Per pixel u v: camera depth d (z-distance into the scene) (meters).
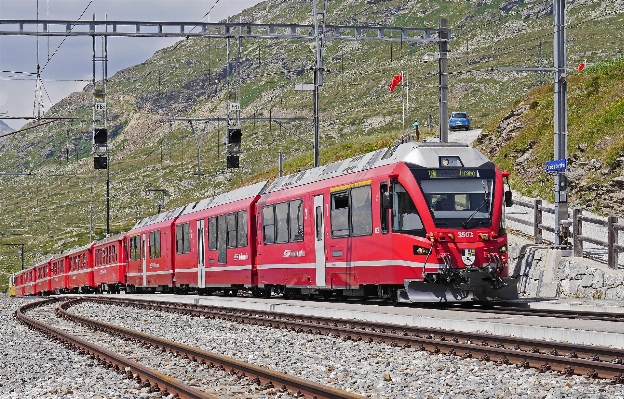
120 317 30.66
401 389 12.23
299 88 38.50
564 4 30.16
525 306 24.61
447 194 23.86
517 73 183.75
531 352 13.98
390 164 24.80
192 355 16.81
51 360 17.92
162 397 12.51
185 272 41.75
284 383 12.62
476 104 168.88
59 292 76.38
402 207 24.02
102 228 128.62
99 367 16.28
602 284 26.52
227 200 37.38
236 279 35.31
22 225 156.75
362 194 25.66
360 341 18.45
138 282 49.88
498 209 24.09
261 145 157.88
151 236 47.34
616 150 41.28
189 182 138.75
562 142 30.27
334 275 27.47
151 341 19.80
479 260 23.50
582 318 19.75
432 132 83.00
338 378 13.54
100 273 59.72
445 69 35.31
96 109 39.34
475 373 13.38
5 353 19.98
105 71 39.09
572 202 42.28
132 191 149.00
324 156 81.06
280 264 31.44
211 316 27.52
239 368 14.28
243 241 34.47
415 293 23.67
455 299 23.67
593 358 13.55
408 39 35.25
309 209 29.17
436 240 23.36
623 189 38.88
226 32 34.06
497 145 56.84
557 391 11.30
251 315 25.95
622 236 34.44
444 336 17.70
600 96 50.69
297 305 27.41
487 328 18.25
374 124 163.75
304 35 35.09
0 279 131.50
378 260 24.89
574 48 182.00
